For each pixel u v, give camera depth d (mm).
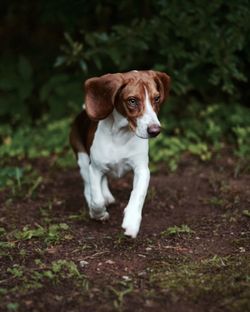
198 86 9984
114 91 5801
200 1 8547
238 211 7148
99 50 8938
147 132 5559
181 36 8875
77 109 10320
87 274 5570
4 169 8562
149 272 5605
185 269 5621
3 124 10820
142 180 6215
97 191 6516
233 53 9023
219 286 5215
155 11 9781
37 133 10125
